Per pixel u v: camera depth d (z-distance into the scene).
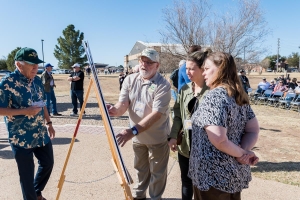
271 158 5.50
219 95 1.96
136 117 3.16
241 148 2.03
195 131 2.13
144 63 2.99
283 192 3.85
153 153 3.25
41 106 2.86
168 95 3.02
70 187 3.88
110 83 33.88
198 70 2.67
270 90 15.97
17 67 2.90
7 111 2.75
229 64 2.05
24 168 2.89
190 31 19.91
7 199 3.51
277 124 9.60
